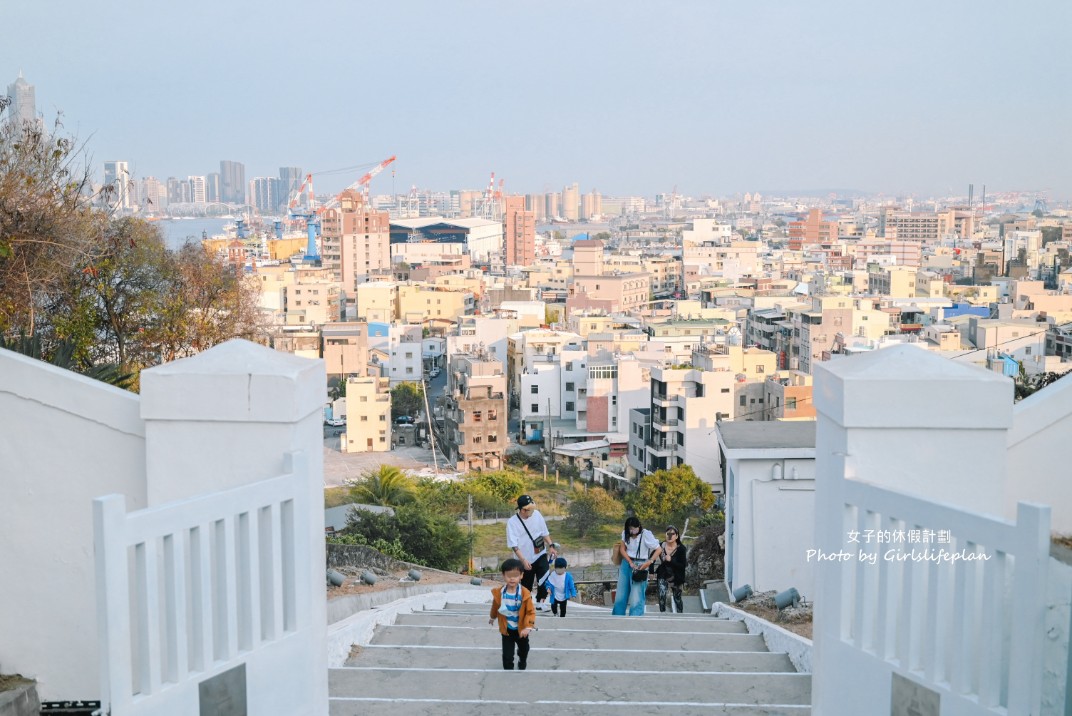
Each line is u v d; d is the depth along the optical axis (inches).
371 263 7544.3
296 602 198.4
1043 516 149.8
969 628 164.7
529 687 286.5
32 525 209.6
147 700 171.5
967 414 186.7
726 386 2837.1
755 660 330.3
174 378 197.3
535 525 416.5
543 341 3971.5
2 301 391.2
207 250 901.2
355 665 320.5
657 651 339.3
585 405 3503.9
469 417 3225.9
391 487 2031.3
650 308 6328.7
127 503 207.0
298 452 197.0
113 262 593.9
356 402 3563.0
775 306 4889.3
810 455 577.6
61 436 207.9
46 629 210.8
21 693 201.2
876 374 187.2
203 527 180.5
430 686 288.7
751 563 579.8
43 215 410.6
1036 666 151.6
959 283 7180.1
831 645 193.8
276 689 194.1
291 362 202.7
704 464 2829.7
